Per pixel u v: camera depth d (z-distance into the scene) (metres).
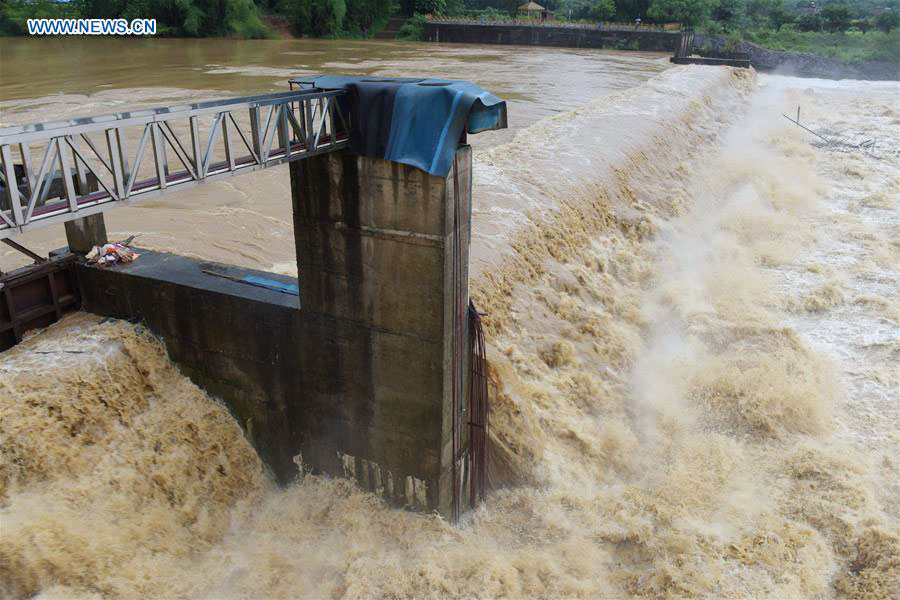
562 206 25.94
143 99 48.69
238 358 16.17
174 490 15.34
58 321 16.73
